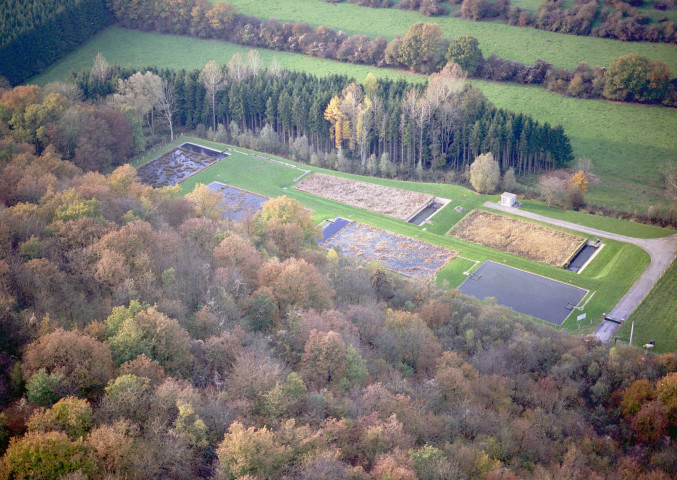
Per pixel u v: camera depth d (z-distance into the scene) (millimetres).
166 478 86125
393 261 188625
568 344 143125
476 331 140500
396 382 115250
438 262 188250
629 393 124375
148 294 123438
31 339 105625
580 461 108812
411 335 130250
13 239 134375
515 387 126875
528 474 102938
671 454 112875
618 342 153375
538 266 185125
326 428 96000
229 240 145500
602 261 186625
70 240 135000
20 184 162625
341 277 156375
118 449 84188
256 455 86312
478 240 199000
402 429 100812
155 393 95125
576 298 171750
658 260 184375
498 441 107688
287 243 167875
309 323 122125
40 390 92125
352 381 112500
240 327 118875
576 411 125250
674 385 121125
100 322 115188
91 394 97562
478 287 177000
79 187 160375
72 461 81375
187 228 154250
